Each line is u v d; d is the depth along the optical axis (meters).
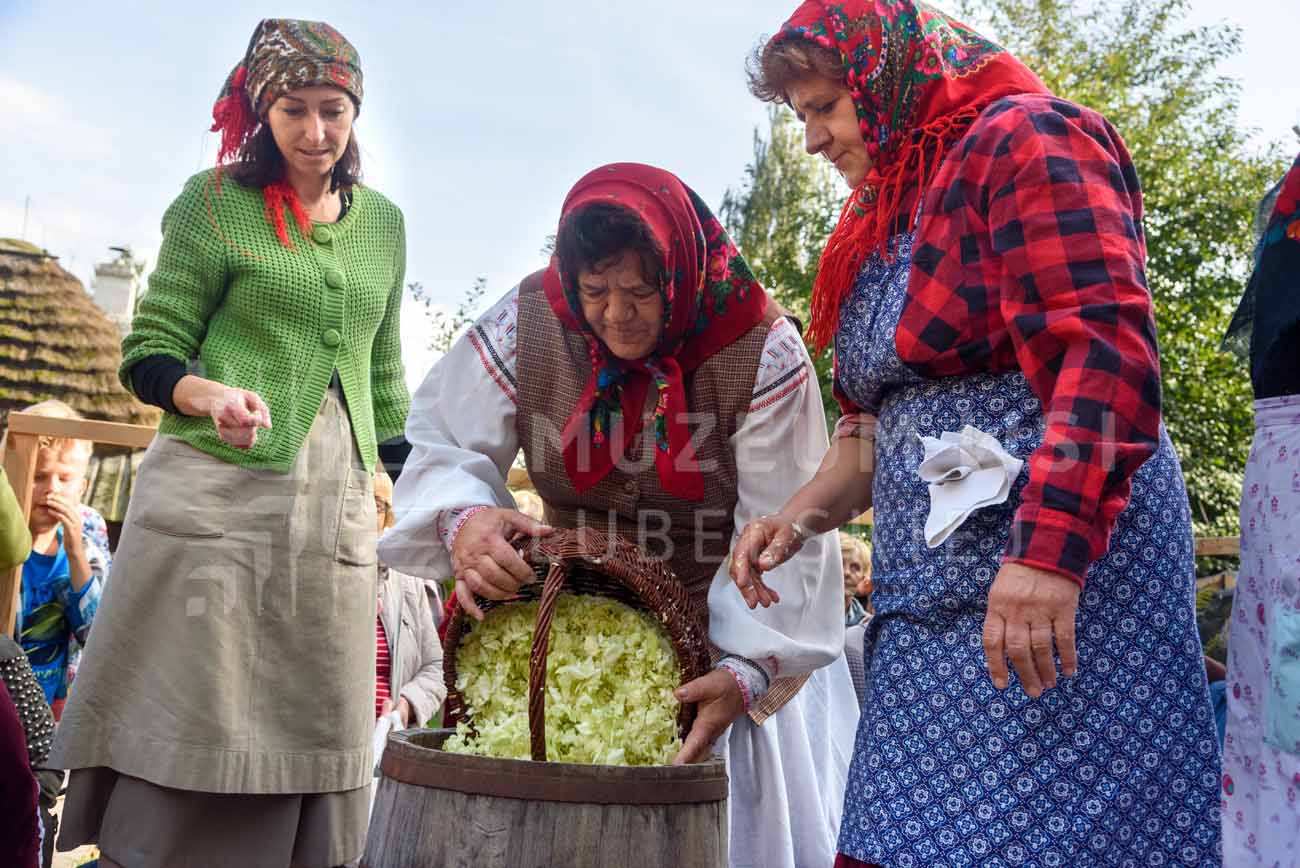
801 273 21.89
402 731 1.97
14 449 3.42
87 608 3.80
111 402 11.83
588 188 2.08
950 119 1.84
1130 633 1.66
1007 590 1.54
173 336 2.54
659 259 2.01
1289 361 1.79
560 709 1.92
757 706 2.31
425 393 2.37
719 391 2.22
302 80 2.51
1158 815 1.64
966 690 1.68
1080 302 1.59
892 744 1.75
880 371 1.87
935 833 1.66
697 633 2.01
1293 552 1.72
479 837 1.71
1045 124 1.69
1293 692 1.66
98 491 5.57
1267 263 1.84
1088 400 1.54
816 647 2.17
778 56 1.93
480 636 2.02
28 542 2.74
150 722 2.41
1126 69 18.53
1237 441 15.92
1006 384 1.73
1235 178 17.08
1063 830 1.61
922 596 1.75
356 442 2.70
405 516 2.18
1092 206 1.62
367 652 2.69
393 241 2.87
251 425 2.35
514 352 2.31
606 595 2.03
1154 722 1.65
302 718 2.54
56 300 12.05
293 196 2.64
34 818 1.91
